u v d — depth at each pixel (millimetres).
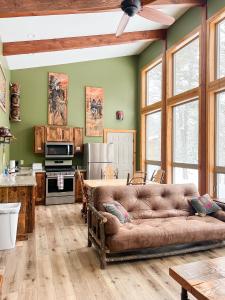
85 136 7379
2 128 4242
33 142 6867
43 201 6383
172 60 6250
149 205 3650
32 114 6902
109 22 5102
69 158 6922
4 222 3377
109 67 7652
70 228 4379
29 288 2438
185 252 3146
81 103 7352
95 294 2348
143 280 2600
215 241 3371
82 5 3477
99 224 2957
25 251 3350
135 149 7891
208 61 4734
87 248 3465
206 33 4801
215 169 4703
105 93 7605
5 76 5461
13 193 3893
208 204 3688
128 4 3340
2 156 5141
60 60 6789
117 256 2941
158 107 6707
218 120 4723
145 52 7469
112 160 6926
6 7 3266
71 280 2596
